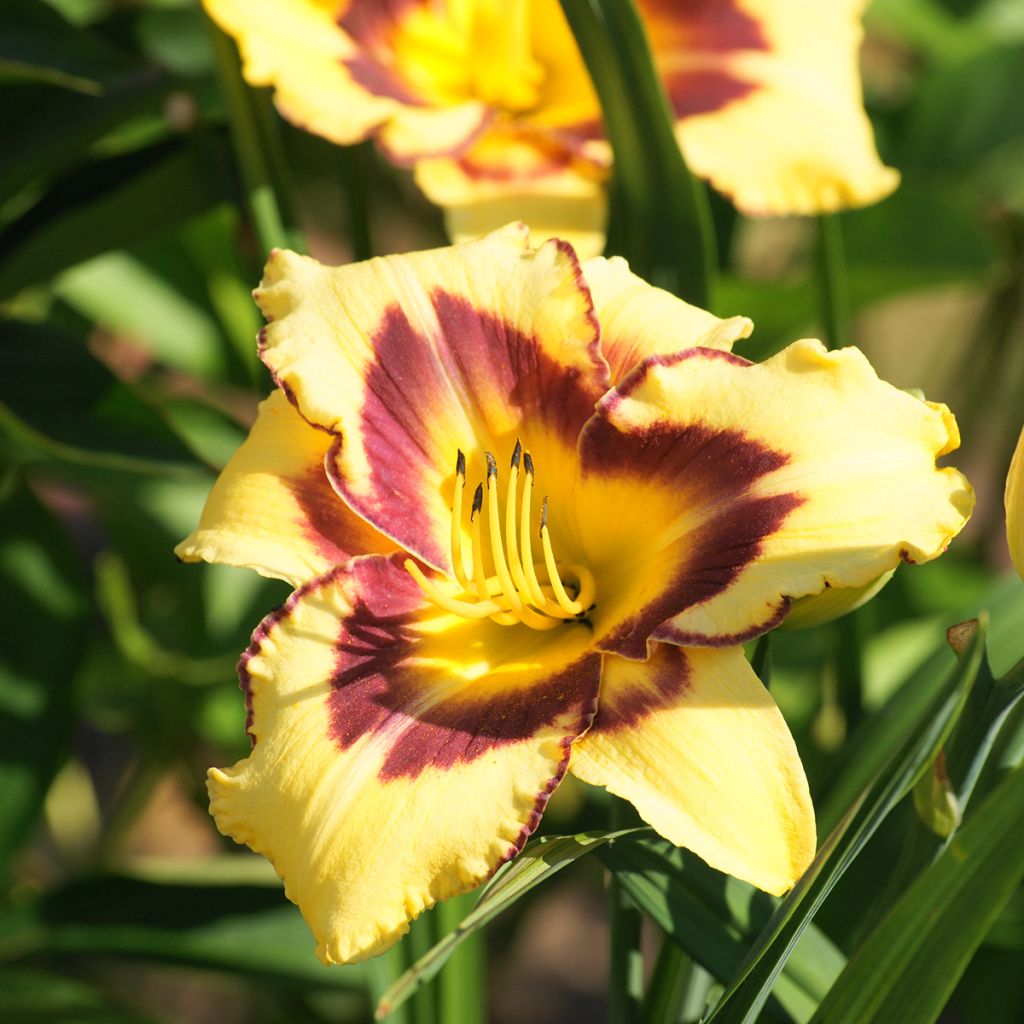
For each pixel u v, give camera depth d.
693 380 0.68
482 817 0.66
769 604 0.67
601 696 0.68
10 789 0.85
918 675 0.75
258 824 0.67
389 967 0.74
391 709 0.68
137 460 0.79
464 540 0.71
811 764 0.85
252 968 0.82
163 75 0.81
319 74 0.77
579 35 0.74
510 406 0.71
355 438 0.70
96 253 0.83
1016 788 0.65
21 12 0.81
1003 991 0.85
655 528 0.69
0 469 0.85
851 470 0.67
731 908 0.70
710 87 0.80
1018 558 0.67
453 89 0.81
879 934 0.66
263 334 0.70
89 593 0.86
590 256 0.79
